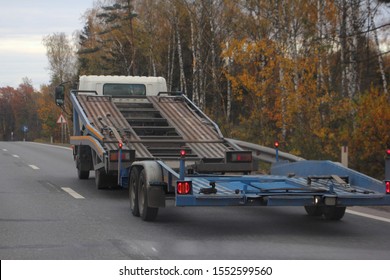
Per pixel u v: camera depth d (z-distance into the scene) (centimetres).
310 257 808
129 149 1297
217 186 1030
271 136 2634
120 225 1062
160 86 1788
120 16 5491
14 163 2627
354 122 1952
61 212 1211
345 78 2644
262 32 3438
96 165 1518
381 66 2527
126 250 850
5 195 1482
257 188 1012
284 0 3033
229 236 965
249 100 2944
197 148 1374
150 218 1101
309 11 2997
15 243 896
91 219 1125
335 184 1055
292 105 2373
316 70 2638
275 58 2742
